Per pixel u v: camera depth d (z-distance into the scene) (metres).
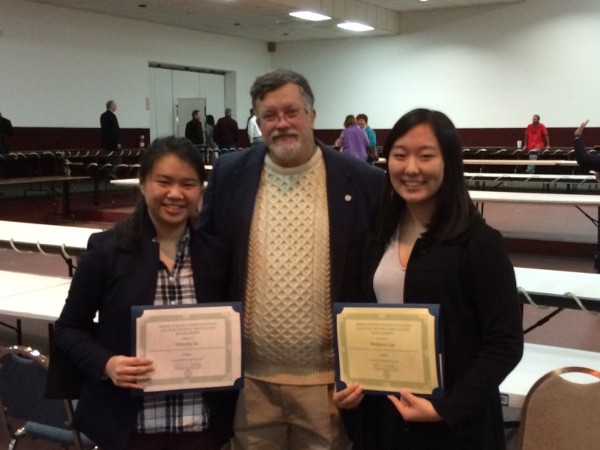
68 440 2.38
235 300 2.01
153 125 16.41
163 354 1.76
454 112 16.91
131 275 1.80
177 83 16.97
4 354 2.26
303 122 1.95
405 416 1.62
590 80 15.20
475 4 16.09
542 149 13.82
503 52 16.09
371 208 1.95
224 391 1.92
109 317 1.81
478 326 1.67
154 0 12.98
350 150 11.83
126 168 12.41
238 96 18.47
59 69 13.60
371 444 1.85
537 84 15.80
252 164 2.09
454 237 1.63
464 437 1.67
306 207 2.01
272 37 18.30
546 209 10.80
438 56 16.94
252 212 2.03
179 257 1.86
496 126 16.42
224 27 16.50
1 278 4.10
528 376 2.56
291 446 2.19
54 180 10.02
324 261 1.99
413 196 1.66
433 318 1.61
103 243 1.83
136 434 1.85
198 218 2.17
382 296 1.77
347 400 1.69
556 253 7.55
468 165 13.25
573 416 1.90
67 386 1.90
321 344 2.01
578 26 15.15
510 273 1.63
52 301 3.50
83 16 14.00
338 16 14.96
